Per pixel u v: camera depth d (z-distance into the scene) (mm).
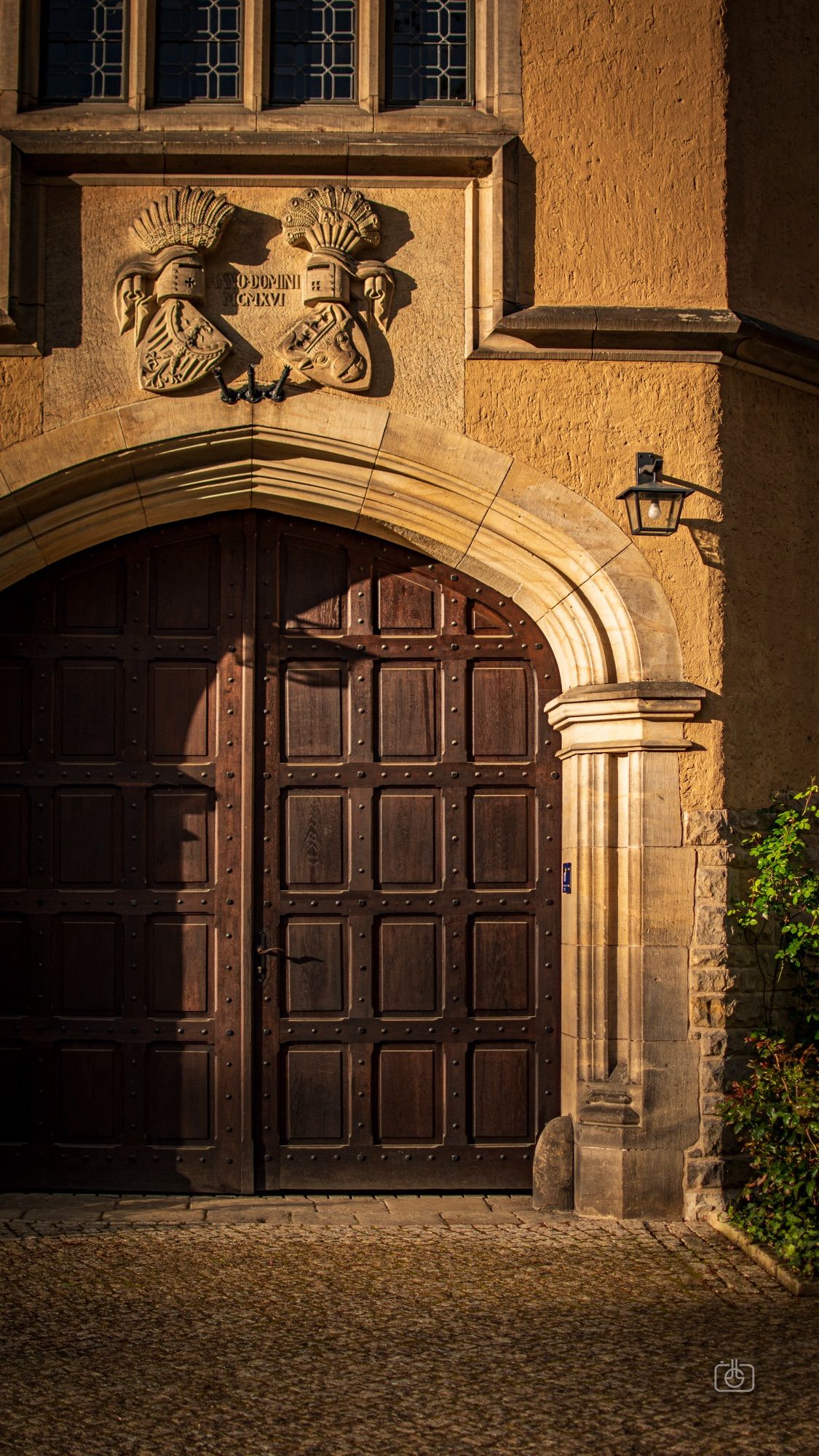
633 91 6148
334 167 6012
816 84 6531
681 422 6062
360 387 5984
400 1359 4211
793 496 6336
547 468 6016
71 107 6074
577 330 5957
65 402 5926
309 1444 3639
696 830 5871
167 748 6254
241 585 6312
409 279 6047
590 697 5918
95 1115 6160
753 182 6320
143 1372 4098
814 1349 4324
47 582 6273
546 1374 4105
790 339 6160
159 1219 5707
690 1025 5824
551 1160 5906
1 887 6195
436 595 6387
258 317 6012
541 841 6312
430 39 6246
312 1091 6203
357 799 6281
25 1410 3818
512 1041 6254
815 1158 5219
